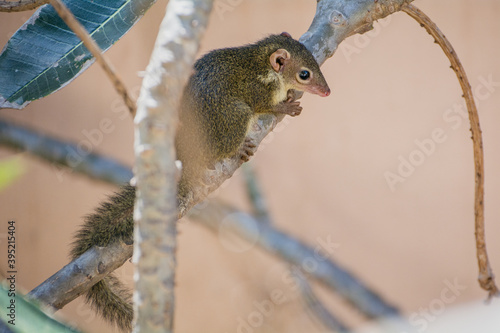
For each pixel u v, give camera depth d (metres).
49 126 13.65
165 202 3.33
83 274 5.88
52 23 6.43
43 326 3.90
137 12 6.53
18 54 6.36
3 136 12.77
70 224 13.91
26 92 6.35
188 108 8.48
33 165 13.86
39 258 13.88
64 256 13.88
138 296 3.33
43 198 13.91
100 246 6.00
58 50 6.40
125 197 7.23
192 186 7.48
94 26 6.46
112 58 13.70
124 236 6.12
